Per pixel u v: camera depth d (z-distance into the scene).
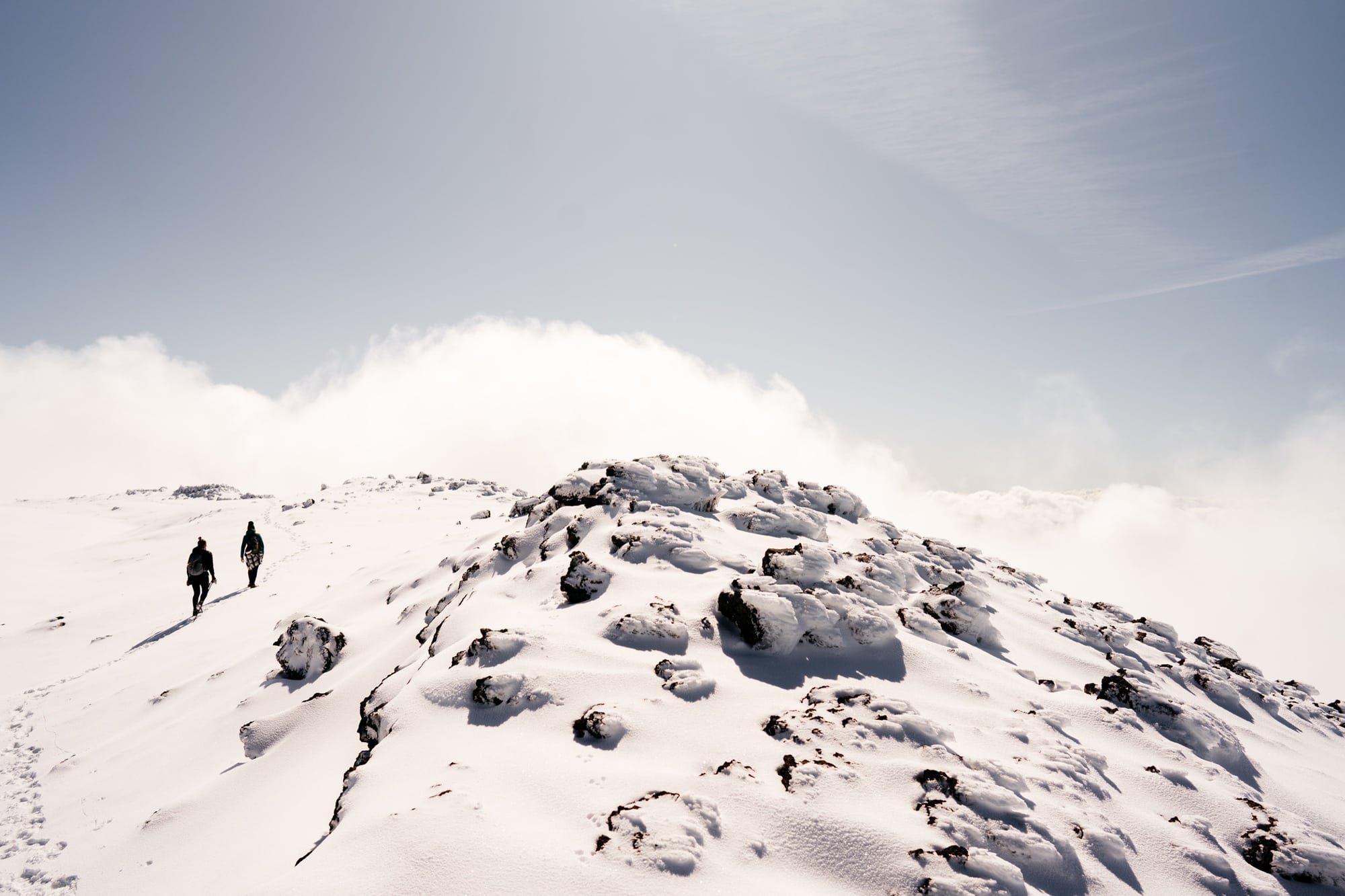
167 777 7.72
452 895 3.29
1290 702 10.50
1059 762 5.47
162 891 5.38
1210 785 5.85
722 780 4.45
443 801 4.09
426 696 5.74
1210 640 12.36
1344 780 7.52
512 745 4.93
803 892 3.58
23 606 19.28
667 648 6.46
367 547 25.34
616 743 4.88
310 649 9.30
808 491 13.57
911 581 9.80
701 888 3.46
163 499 66.44
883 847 3.97
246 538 20.23
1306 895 4.60
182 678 11.45
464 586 10.06
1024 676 7.75
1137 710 7.14
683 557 8.38
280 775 6.79
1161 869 4.57
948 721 5.93
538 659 5.97
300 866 3.76
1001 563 14.12
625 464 11.16
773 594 6.88
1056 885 4.11
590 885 3.39
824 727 5.21
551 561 9.15
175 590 20.78
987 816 4.45
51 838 6.77
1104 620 11.87
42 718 10.84
